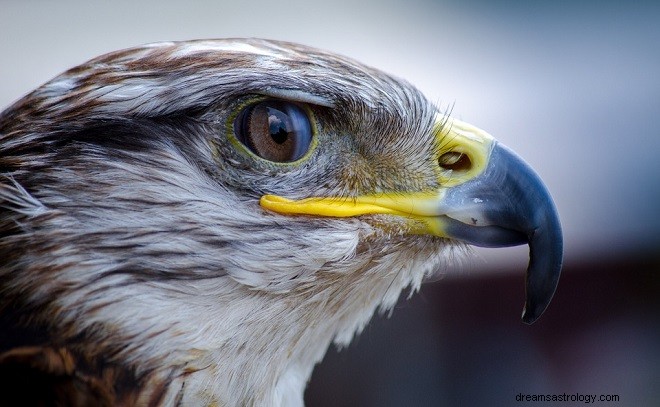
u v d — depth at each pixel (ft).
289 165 4.38
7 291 4.35
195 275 4.36
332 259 4.39
